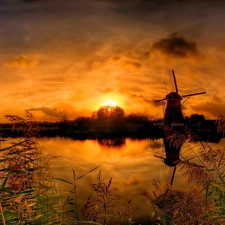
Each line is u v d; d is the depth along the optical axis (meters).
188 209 2.69
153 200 3.04
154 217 3.10
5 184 2.41
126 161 20.84
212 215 2.75
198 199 2.77
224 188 3.03
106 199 2.97
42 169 2.71
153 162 20.05
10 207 2.45
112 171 17.30
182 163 3.01
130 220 3.03
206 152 3.23
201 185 3.00
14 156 2.47
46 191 2.89
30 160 2.56
